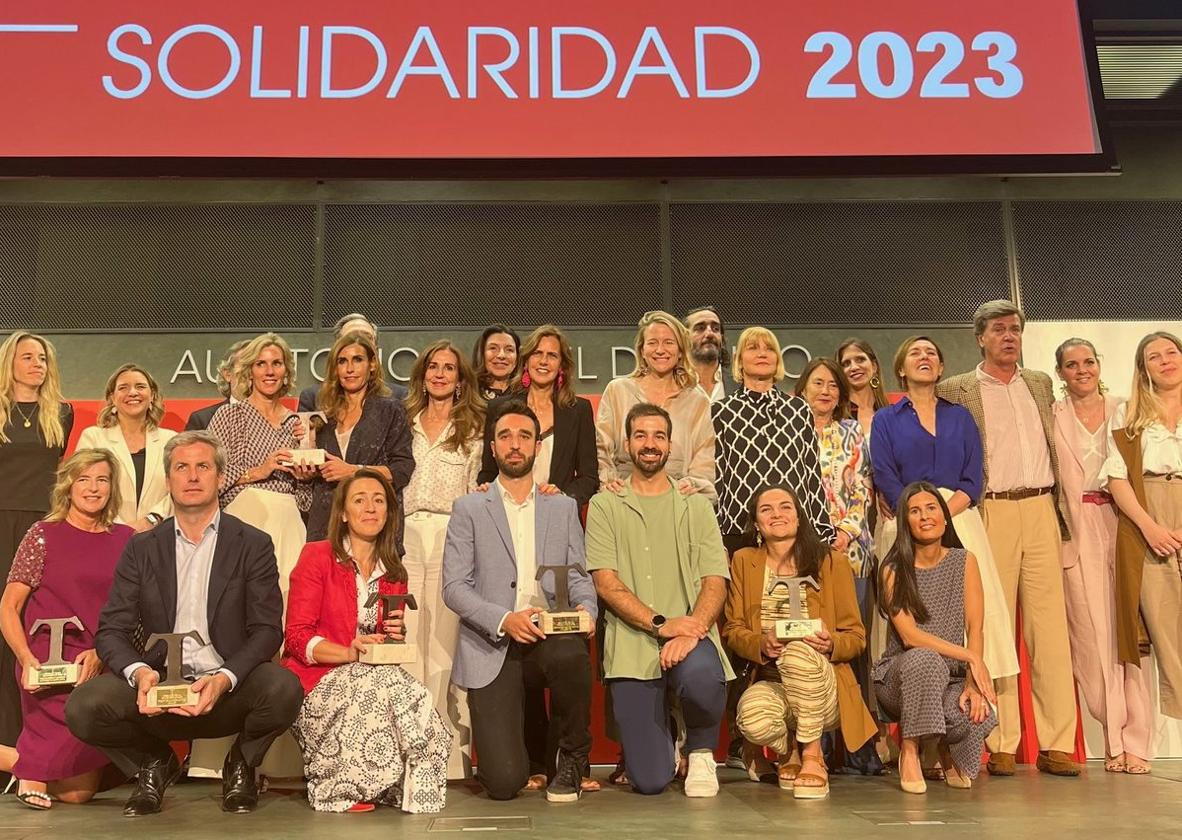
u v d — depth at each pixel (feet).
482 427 11.39
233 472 10.91
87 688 8.61
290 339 18.43
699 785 9.38
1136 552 11.57
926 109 16.85
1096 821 8.00
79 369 18.12
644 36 16.85
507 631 9.21
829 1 17.08
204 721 8.79
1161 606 11.50
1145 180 19.48
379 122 16.47
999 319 12.03
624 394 11.71
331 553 9.59
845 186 19.25
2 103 16.14
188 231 18.63
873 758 10.92
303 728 8.95
